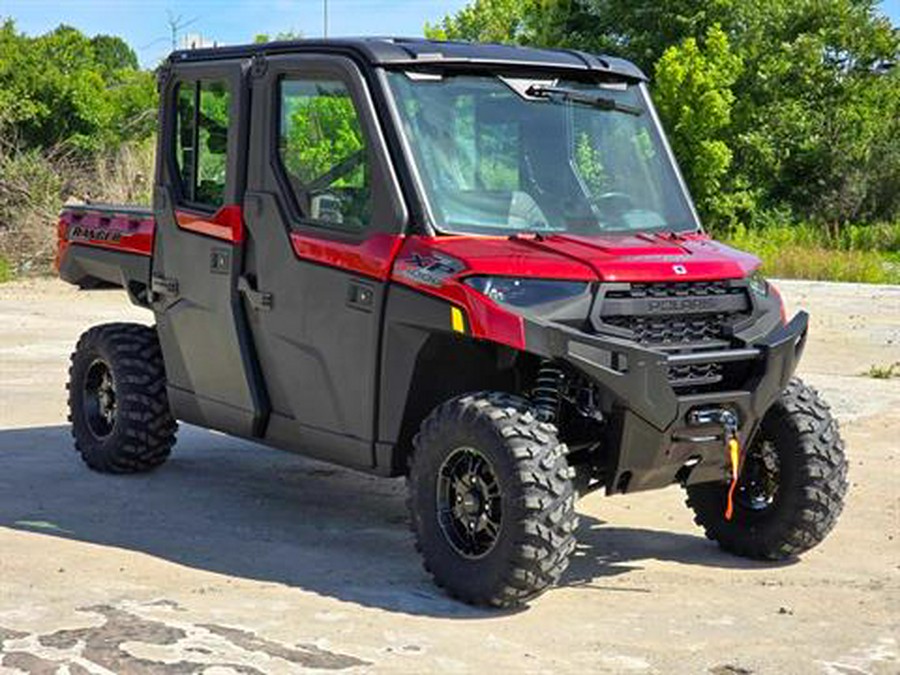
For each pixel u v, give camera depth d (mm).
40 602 5816
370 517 7484
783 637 5582
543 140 6449
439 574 5891
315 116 6551
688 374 5938
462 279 5727
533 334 5527
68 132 28234
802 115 41438
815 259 26969
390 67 6266
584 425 6098
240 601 5879
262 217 6812
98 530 7078
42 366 12727
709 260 6078
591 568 6578
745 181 40719
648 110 6898
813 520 6461
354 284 6250
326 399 6543
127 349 8102
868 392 11617
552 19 42219
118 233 8133
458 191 6152
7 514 7367
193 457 8898
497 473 5598
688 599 6086
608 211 6441
